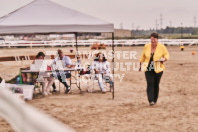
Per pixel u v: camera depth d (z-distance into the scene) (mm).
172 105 11180
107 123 8711
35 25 12383
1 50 49500
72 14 13211
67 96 13289
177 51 47188
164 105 11188
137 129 8109
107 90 14789
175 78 18797
